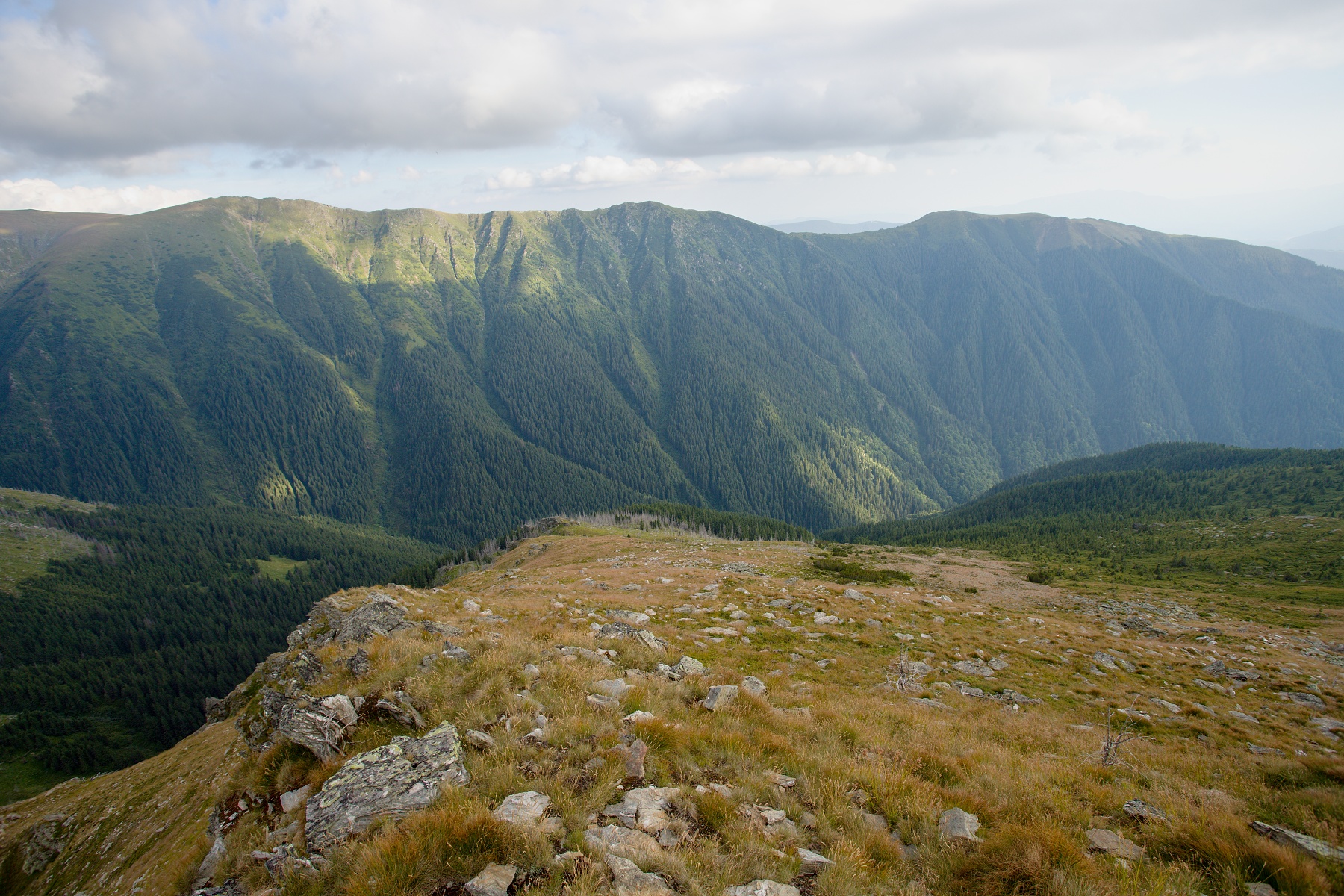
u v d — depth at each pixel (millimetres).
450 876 7992
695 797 10070
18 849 28531
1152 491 164125
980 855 8922
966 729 18656
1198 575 82500
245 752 16547
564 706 13203
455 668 15070
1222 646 38781
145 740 121062
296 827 10156
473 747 11352
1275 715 24641
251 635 165625
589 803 9516
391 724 12648
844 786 11289
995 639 32594
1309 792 13141
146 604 175750
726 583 40875
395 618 21094
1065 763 15617
